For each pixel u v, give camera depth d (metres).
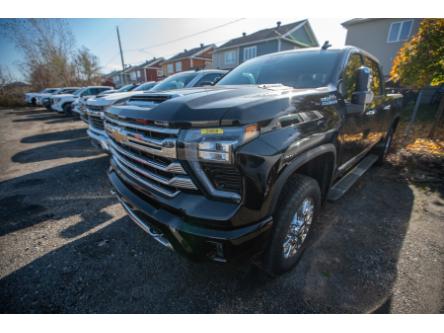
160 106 1.47
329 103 1.96
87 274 2.01
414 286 1.83
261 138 1.31
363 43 17.80
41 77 26.91
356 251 2.22
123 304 1.73
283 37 20.00
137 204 1.67
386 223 2.68
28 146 6.68
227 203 1.31
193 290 1.83
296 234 1.87
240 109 1.24
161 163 1.49
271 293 1.79
